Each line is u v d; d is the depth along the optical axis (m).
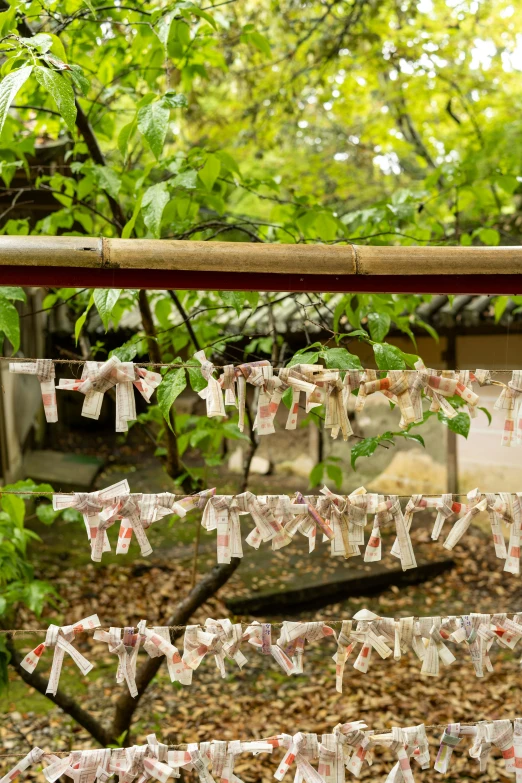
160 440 3.81
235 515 1.62
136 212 2.26
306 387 1.58
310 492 9.79
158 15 2.41
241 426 1.60
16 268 1.65
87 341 3.83
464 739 4.78
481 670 1.71
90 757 1.60
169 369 2.05
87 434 12.83
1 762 4.19
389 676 5.61
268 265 1.64
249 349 3.63
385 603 7.02
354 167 9.74
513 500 1.69
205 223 2.91
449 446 8.80
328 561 7.60
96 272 1.67
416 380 1.65
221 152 2.53
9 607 5.28
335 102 9.19
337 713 5.05
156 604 6.57
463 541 8.30
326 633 1.69
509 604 6.93
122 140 2.23
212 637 1.63
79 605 6.49
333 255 1.66
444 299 7.75
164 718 4.92
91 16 2.86
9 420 9.02
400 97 9.06
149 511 1.58
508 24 8.84
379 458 9.55
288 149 11.13
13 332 2.08
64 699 3.22
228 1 2.76
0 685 2.72
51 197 4.96
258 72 8.80
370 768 4.41
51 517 3.14
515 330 7.93
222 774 1.65
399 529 1.67
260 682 5.49
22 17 2.38
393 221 3.38
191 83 3.26
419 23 8.56
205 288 1.71
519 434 1.67
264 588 6.82
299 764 1.67
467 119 9.40
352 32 8.09
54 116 3.44
